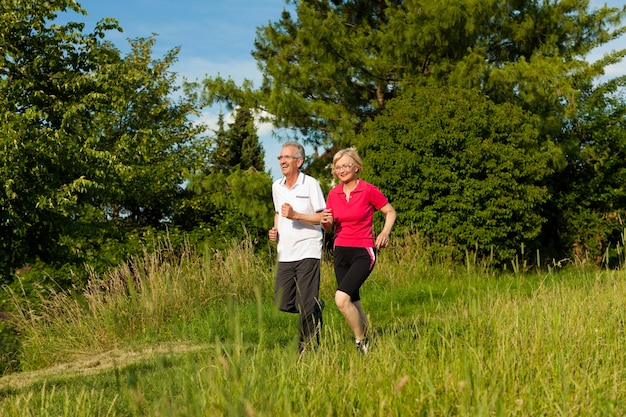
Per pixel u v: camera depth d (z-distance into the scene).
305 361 3.97
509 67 17.64
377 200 5.47
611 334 4.91
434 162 15.80
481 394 2.98
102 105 18.08
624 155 20.31
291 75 19.33
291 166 5.78
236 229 20.06
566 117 18.31
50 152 16.28
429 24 17.91
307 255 5.69
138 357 6.71
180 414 2.64
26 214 16.83
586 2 20.69
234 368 2.87
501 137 16.19
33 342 8.70
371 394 3.29
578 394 3.21
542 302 5.41
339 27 19.00
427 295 10.12
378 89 19.91
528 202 16.08
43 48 17.67
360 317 5.43
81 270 18.17
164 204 24.78
